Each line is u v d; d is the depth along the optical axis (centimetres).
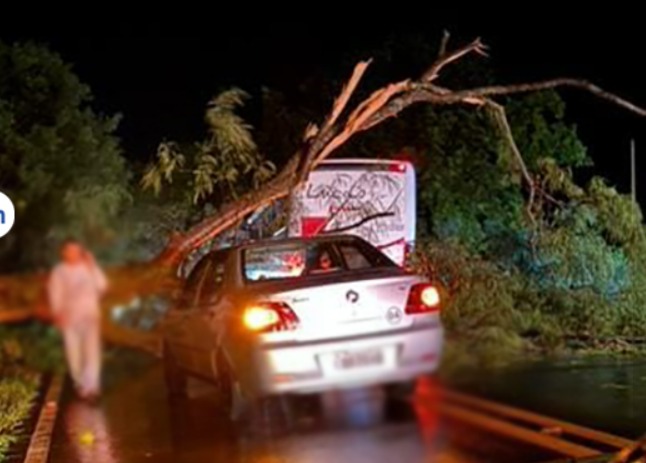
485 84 1161
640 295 894
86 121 1173
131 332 1311
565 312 889
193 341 877
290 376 713
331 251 851
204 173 929
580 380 804
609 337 883
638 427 709
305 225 950
